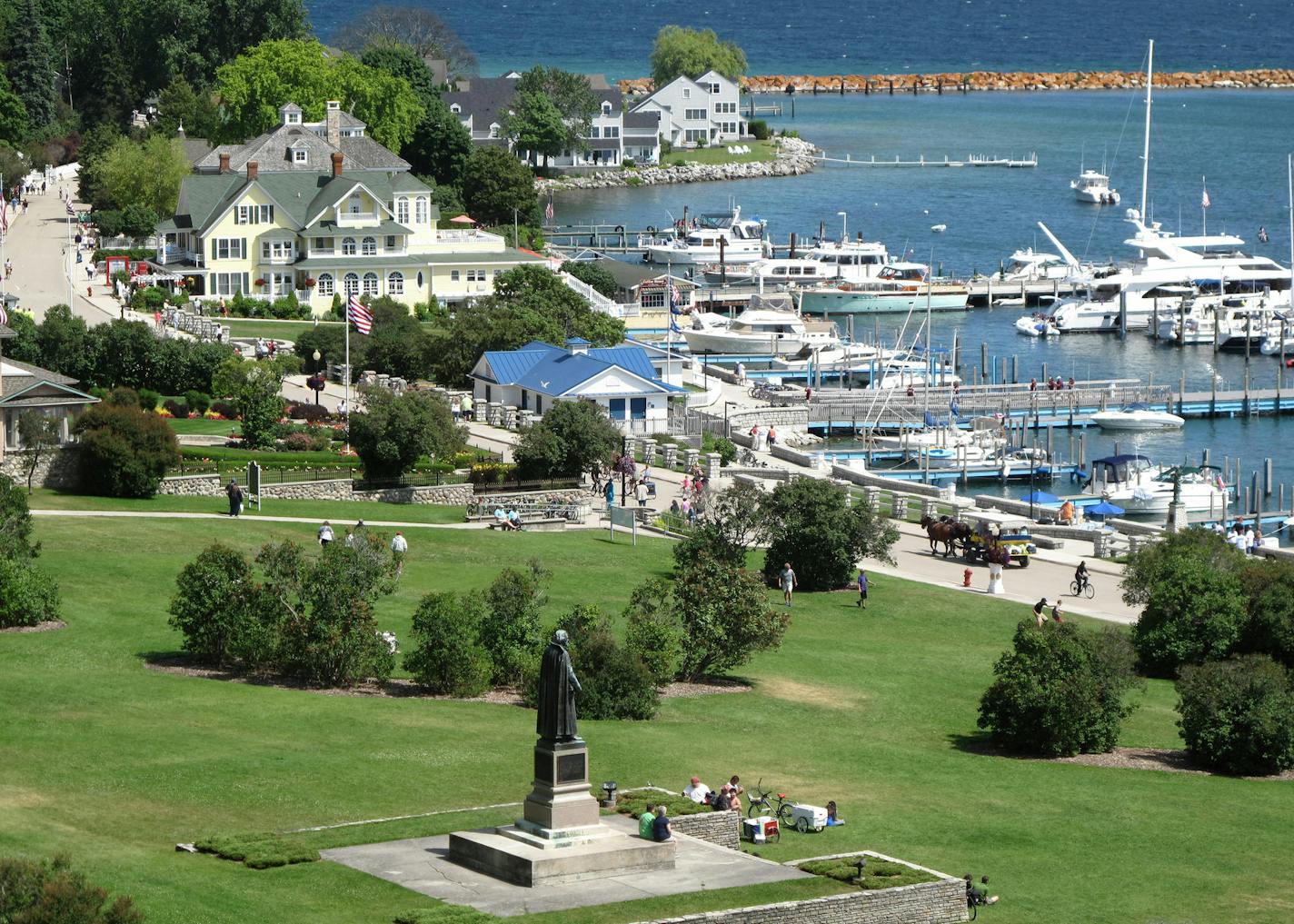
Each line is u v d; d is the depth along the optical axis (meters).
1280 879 74.31
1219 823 82.06
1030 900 69.50
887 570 138.88
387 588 97.38
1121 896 71.00
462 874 65.00
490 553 128.38
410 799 74.19
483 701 92.88
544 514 144.38
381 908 61.44
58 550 116.56
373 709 89.00
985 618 123.69
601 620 101.81
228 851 65.88
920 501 164.00
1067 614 125.19
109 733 80.81
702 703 97.38
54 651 94.94
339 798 73.81
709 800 75.44
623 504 152.00
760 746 88.94
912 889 65.69
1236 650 112.62
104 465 138.50
